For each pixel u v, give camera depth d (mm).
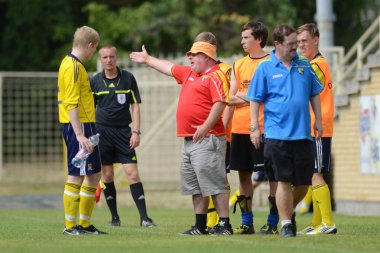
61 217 47469
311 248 27641
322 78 34875
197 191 33094
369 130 51750
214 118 31797
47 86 73562
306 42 35219
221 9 89500
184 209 58906
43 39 95375
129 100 40938
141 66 64562
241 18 86750
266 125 31406
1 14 97688
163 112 63094
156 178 62062
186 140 32844
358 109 52719
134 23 90875
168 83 62938
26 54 95312
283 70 31203
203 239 30812
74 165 32812
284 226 31578
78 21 99125
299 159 31031
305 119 31031
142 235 33125
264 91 31438
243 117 34500
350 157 53438
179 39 88938
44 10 95375
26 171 74125
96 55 89750
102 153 40750
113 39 91375
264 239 30734
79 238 31797
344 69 57625
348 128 53531
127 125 40969
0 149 71500
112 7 99875
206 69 32562
